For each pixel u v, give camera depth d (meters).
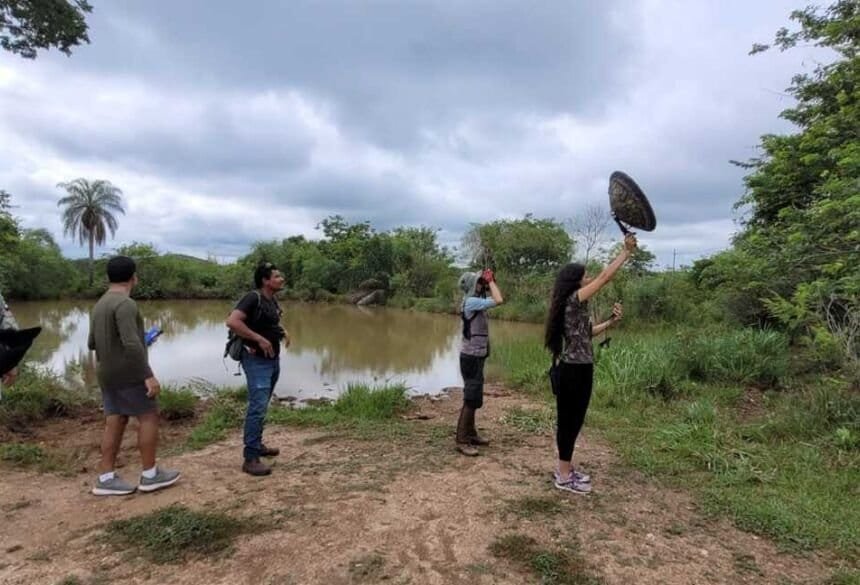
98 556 3.19
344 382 11.45
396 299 40.44
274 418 7.01
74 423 6.96
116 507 3.94
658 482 4.61
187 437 6.28
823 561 3.33
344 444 5.78
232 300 47.53
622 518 3.83
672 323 18.41
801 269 8.30
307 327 23.41
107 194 47.50
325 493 4.18
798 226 7.94
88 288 44.56
